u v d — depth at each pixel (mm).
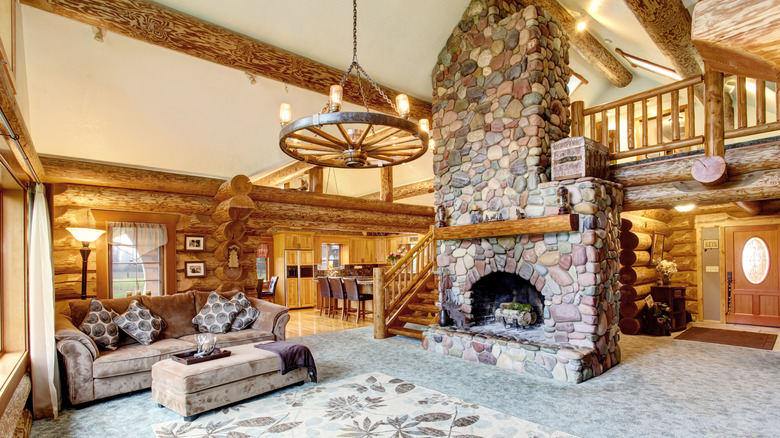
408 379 4367
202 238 6387
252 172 7008
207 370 3490
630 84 8320
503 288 5980
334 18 5012
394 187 10828
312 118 2945
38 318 3541
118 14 3838
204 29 4344
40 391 3463
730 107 5297
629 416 3344
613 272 4844
